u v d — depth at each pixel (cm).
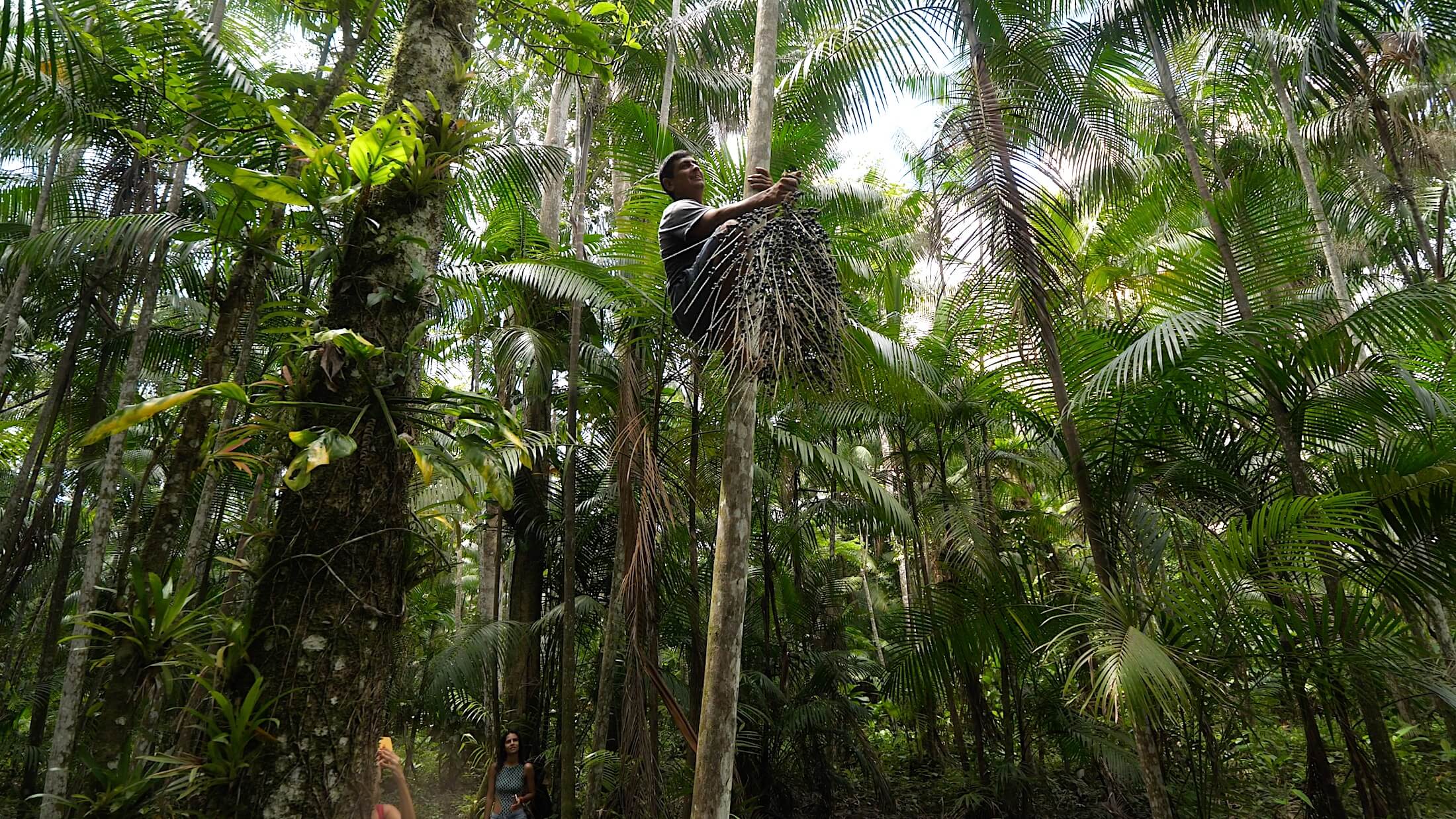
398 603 301
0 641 1123
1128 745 742
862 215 932
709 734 307
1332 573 478
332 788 267
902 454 880
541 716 802
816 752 891
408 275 327
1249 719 553
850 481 729
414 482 492
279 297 618
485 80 1001
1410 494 493
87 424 948
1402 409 529
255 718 266
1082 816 833
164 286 807
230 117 419
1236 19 629
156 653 327
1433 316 471
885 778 851
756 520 957
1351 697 527
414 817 444
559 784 720
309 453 260
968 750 1043
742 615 320
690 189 298
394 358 311
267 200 311
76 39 364
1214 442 568
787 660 863
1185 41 845
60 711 439
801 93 702
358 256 325
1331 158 883
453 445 353
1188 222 732
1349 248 1068
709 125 938
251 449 505
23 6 314
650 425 532
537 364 658
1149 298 711
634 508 489
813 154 682
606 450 773
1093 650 450
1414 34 740
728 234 246
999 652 638
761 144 329
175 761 271
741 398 304
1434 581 474
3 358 648
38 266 665
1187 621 461
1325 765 526
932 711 1020
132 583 329
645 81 847
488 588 970
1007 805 794
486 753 807
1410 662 472
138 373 542
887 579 1443
